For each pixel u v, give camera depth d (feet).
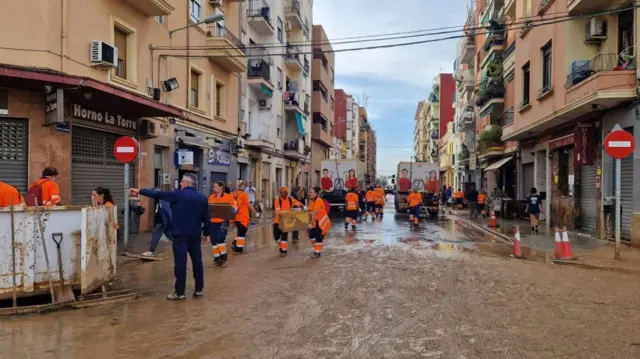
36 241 22.66
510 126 82.02
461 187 172.76
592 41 55.47
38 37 37.76
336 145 242.37
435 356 16.75
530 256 41.27
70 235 23.50
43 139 39.58
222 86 80.79
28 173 39.01
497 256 40.98
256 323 20.67
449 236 57.26
